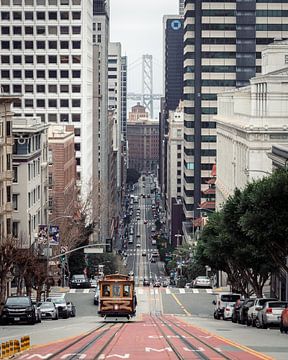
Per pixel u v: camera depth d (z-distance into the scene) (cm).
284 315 7956
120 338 6988
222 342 6462
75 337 7081
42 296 17350
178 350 5659
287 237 9938
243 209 10794
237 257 12875
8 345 5206
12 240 14075
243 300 11488
